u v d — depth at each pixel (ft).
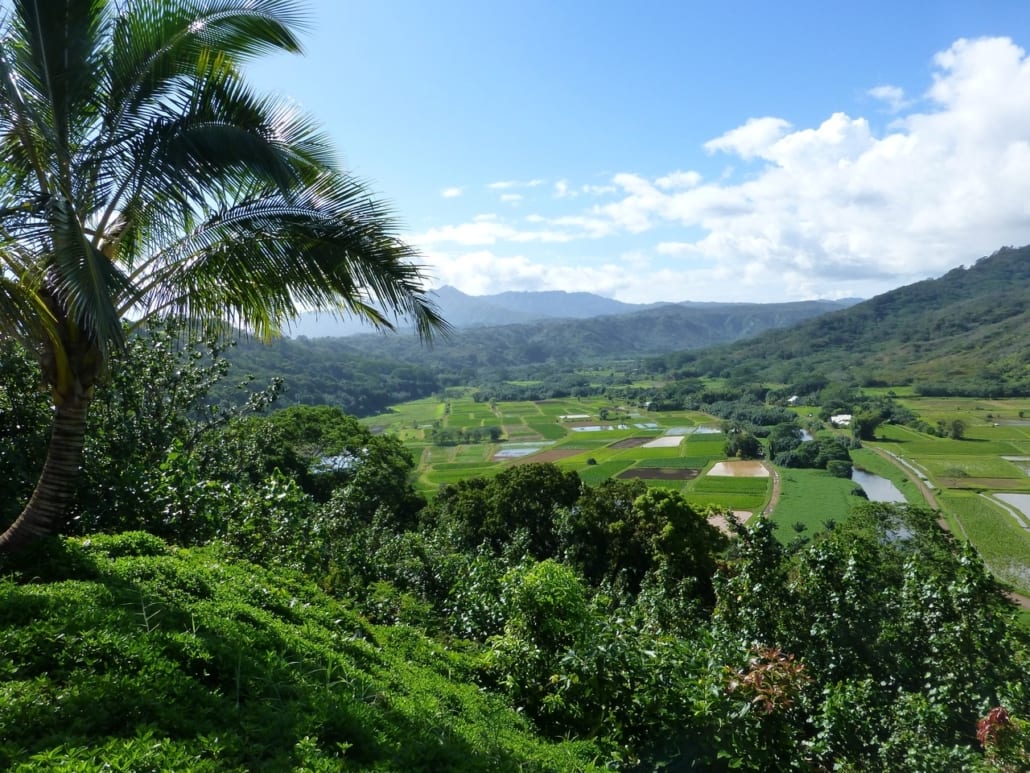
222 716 11.02
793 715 18.03
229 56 21.42
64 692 10.01
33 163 18.17
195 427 38.24
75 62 18.35
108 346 16.93
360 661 17.66
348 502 44.50
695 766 16.70
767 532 23.71
